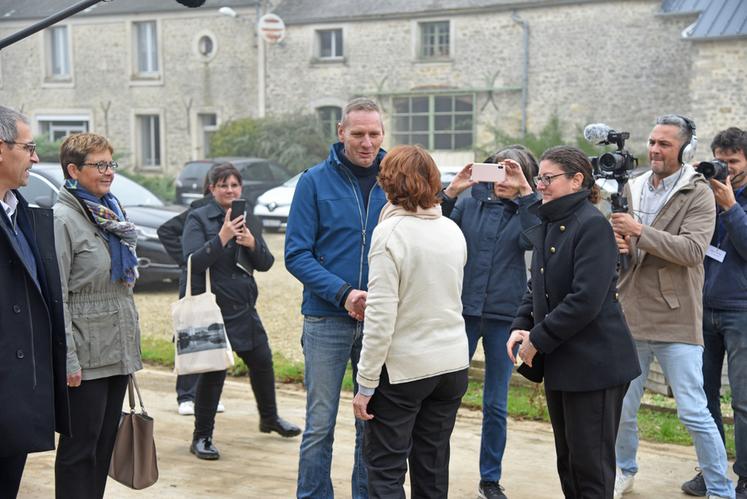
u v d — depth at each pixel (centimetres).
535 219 444
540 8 2203
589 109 2170
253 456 525
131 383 443
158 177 2506
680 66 2062
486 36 2272
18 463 330
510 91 2253
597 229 351
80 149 375
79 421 372
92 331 372
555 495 466
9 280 308
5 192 318
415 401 347
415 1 2359
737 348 446
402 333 344
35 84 2809
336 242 401
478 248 457
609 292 362
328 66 2447
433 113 2358
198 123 2642
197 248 522
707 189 432
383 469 347
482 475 456
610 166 406
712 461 421
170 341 812
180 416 609
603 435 361
